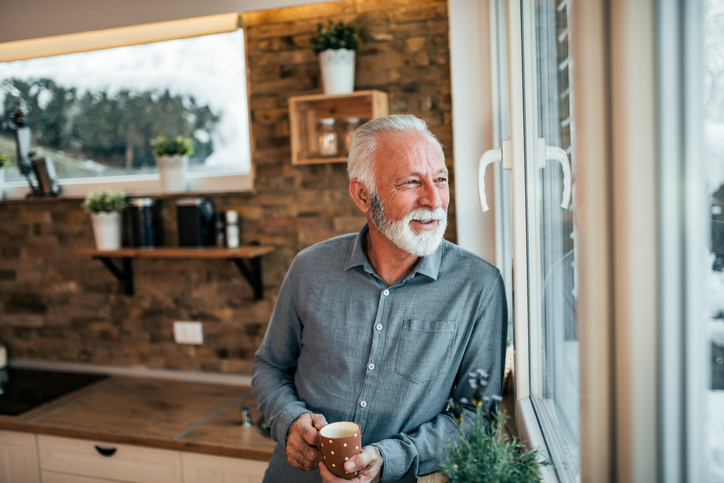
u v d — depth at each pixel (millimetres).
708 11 444
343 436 1044
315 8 2299
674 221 467
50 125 2805
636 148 475
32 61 2770
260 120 2410
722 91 436
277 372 1379
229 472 1995
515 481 819
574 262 874
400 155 1112
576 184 576
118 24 2414
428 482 1048
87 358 2783
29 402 2391
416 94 2213
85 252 2504
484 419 1116
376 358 1189
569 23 875
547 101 1099
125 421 2178
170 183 2494
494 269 1203
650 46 467
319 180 2365
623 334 492
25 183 2877
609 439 523
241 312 2533
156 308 2652
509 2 1242
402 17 2205
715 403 465
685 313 470
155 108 2670
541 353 1241
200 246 2418
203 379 2617
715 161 448
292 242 2430
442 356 1172
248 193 2445
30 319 2850
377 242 1207
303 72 2336
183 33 2414
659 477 491
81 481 2178
